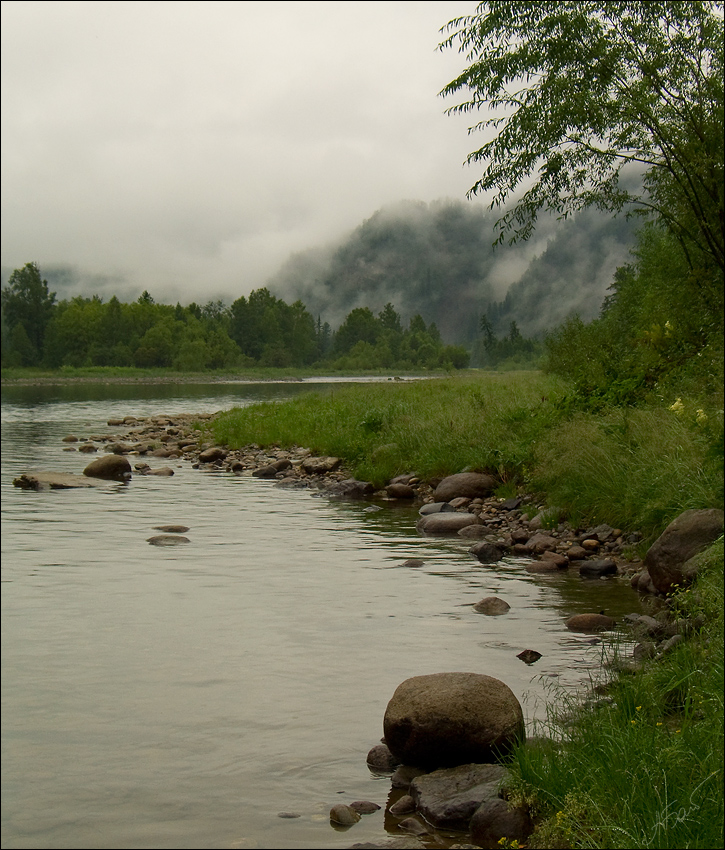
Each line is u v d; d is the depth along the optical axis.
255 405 34.03
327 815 4.54
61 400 59.03
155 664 6.60
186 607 8.18
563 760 4.68
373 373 176.75
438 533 12.41
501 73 13.73
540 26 13.40
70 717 5.62
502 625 7.74
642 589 9.09
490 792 4.59
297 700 5.96
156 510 14.39
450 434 17.73
